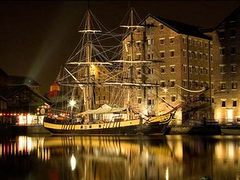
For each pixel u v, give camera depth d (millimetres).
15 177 46031
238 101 120688
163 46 126062
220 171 48281
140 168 51125
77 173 48062
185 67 124438
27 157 62094
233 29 122812
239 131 103625
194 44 128500
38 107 133000
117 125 102562
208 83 132125
